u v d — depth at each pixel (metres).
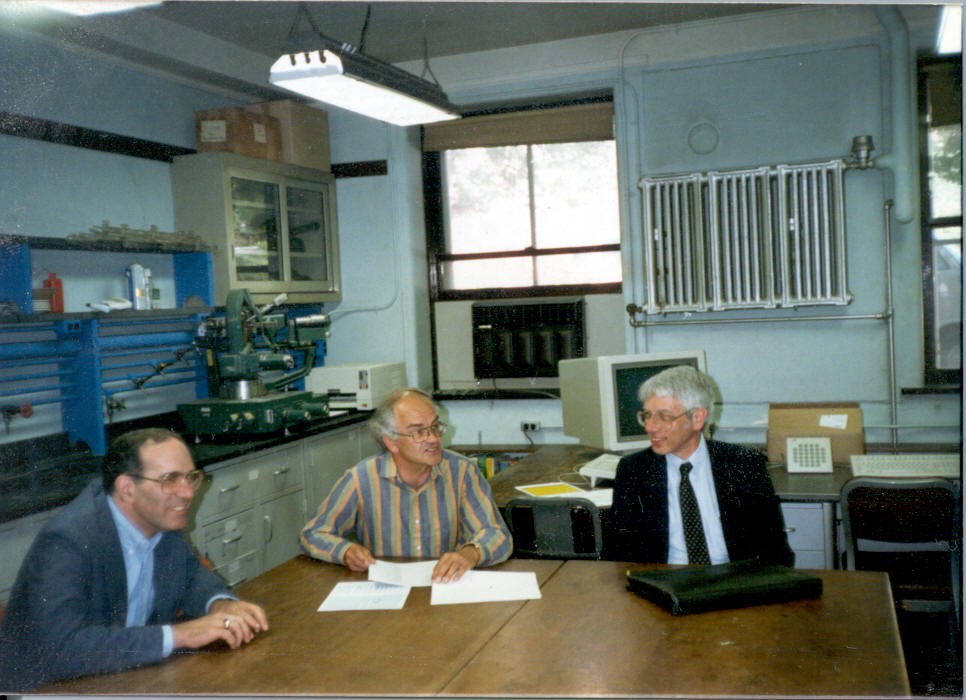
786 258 3.86
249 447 3.28
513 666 1.44
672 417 2.24
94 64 3.58
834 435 3.18
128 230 3.46
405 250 4.62
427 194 4.75
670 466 2.33
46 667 1.49
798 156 3.89
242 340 3.60
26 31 3.26
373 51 4.29
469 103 4.45
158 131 3.92
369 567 2.03
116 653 1.51
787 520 2.81
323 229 4.59
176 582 1.85
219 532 3.14
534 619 1.66
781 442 3.23
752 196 3.88
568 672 1.41
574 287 4.54
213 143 3.98
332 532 2.25
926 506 2.34
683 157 4.07
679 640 1.52
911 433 3.80
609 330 4.50
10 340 3.17
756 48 3.91
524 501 2.33
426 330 4.77
